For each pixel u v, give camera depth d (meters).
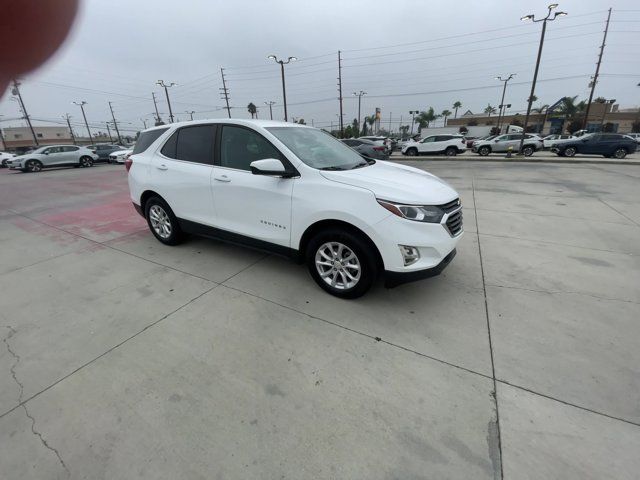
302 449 1.75
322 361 2.37
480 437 1.81
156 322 2.84
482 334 2.65
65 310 3.05
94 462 1.70
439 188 3.08
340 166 3.32
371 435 1.82
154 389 2.15
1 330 2.78
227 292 3.31
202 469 1.66
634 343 2.52
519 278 3.58
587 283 3.45
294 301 3.13
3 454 1.74
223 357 2.42
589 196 7.71
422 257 2.76
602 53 30.11
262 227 3.42
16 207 7.52
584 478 1.60
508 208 6.65
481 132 46.19
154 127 4.50
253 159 3.43
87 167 19.36
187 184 3.91
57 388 2.16
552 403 2.01
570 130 51.06
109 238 5.04
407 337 2.62
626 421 1.88
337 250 3.06
